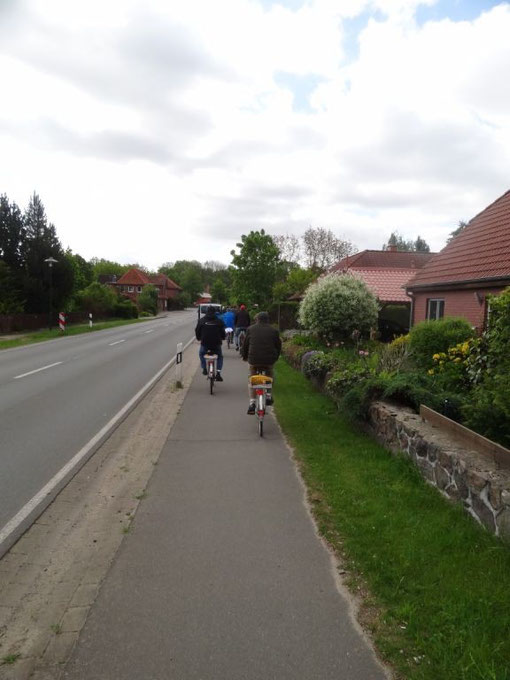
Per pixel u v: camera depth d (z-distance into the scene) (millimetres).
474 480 4363
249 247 34219
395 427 6379
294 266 51469
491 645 2840
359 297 15883
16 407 9984
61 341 26953
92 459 6684
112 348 22875
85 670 2760
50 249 37438
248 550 4109
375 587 3514
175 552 4090
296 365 14859
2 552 4164
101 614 3266
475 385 6879
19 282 35906
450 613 3143
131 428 8344
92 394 11430
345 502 4984
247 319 20594
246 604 3361
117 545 4227
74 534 4477
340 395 8594
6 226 37062
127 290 103938
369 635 3033
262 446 7160
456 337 9711
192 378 13922
